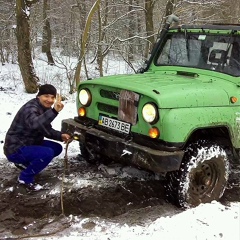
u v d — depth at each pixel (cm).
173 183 409
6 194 432
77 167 525
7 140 438
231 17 1583
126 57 1444
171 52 528
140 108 400
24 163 445
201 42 496
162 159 372
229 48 467
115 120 426
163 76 476
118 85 417
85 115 471
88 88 463
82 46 1120
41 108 437
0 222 373
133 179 491
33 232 356
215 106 415
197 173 422
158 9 1570
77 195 438
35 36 1989
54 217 387
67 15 2030
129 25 1541
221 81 454
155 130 384
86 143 448
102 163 531
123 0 1469
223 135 438
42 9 2134
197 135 428
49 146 470
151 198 442
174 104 384
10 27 1831
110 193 448
